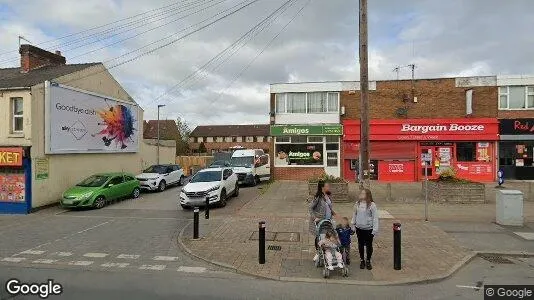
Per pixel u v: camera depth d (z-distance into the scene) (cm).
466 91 2275
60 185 1733
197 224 1009
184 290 662
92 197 1569
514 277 722
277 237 1004
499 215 1138
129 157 2358
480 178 2264
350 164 2400
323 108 2452
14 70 2044
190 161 4003
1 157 1552
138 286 683
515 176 2241
